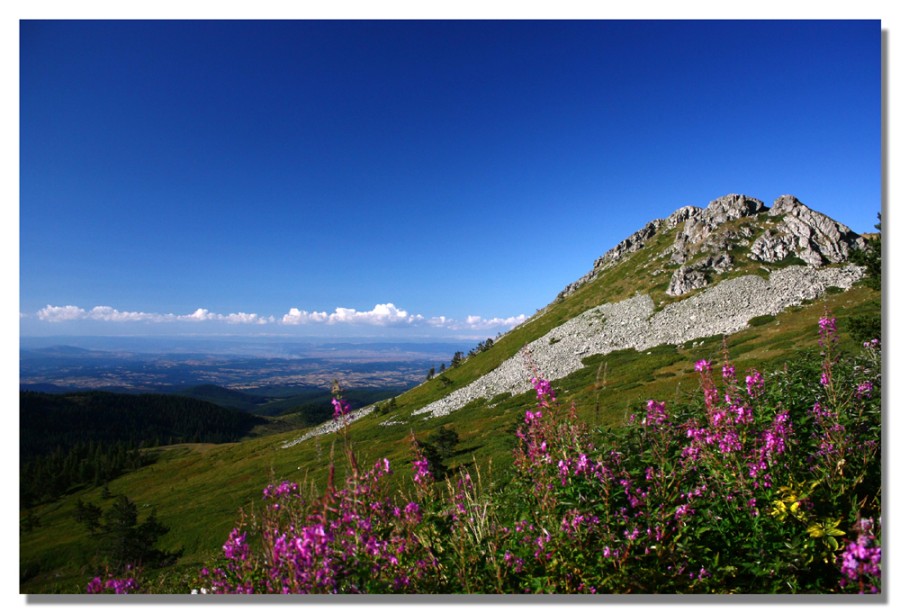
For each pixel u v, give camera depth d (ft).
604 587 14.15
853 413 18.08
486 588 14.51
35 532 177.78
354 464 14.46
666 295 258.57
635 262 344.08
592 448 16.93
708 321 199.82
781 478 15.87
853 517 14.64
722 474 15.84
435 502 16.89
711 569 14.57
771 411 17.81
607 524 14.70
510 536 15.99
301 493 15.24
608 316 267.80
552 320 316.40
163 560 95.96
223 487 195.21
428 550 15.39
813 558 14.08
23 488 272.51
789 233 243.40
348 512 14.10
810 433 18.08
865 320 52.95
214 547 109.60
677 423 18.89
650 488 15.29
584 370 191.31
